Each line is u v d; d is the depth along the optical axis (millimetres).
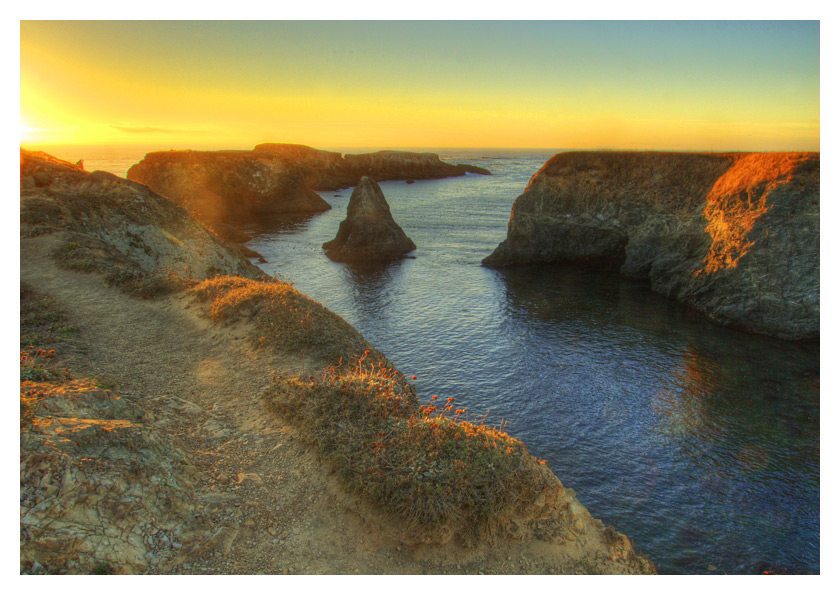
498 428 21125
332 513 8391
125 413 9961
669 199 47500
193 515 7977
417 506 7891
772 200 34562
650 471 18406
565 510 8891
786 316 31969
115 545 6934
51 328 15898
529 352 29406
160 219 29953
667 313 37406
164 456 8844
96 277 20938
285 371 13531
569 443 20156
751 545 14938
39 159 34250
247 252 54719
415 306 38594
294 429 10555
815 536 15273
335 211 97000
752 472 18266
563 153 55875
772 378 26016
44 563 6406
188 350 15219
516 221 55344
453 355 28906
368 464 8820
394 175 168250
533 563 8148
